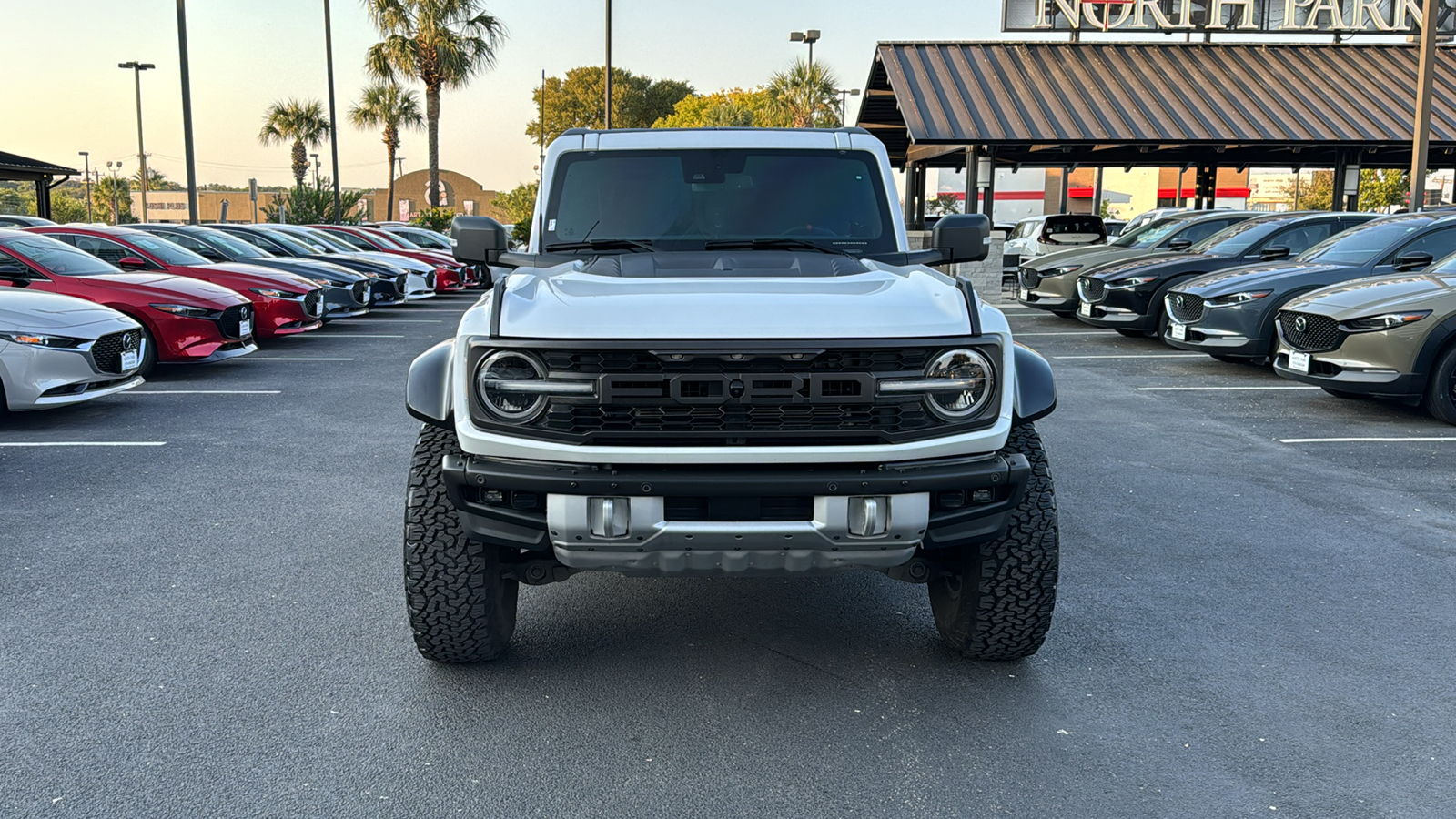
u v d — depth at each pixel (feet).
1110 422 27.84
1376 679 12.14
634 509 10.23
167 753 10.29
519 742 10.59
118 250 42.11
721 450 10.17
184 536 17.44
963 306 10.96
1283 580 15.58
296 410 29.35
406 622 13.79
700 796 9.60
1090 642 13.25
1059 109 70.38
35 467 22.36
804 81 175.73
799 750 10.46
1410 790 9.71
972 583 11.91
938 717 11.18
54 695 11.51
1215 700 11.60
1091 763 10.21
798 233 15.05
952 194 183.73
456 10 138.31
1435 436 25.99
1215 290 36.04
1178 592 15.07
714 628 13.73
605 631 13.60
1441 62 78.69
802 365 10.23
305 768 10.02
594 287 11.59
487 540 10.83
